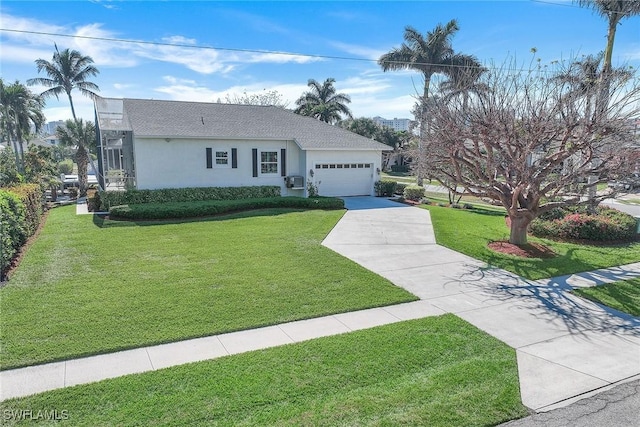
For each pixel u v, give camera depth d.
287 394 4.12
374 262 9.30
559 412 3.98
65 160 60.69
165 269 8.33
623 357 5.15
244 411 3.83
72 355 4.84
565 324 6.15
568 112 8.57
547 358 5.07
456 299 7.12
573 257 9.98
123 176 17.27
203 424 3.64
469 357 5.03
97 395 4.04
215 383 4.29
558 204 9.87
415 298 7.08
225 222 13.62
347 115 42.09
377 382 4.39
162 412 3.78
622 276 8.57
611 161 8.67
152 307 6.33
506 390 4.30
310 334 5.60
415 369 4.69
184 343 5.26
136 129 16.34
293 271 8.34
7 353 4.84
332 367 4.68
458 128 9.30
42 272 8.00
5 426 3.56
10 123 36.72
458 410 3.93
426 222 14.35
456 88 10.48
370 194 21.33
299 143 18.73
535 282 8.12
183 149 17.05
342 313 6.37
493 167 10.01
